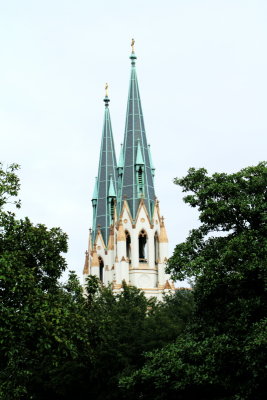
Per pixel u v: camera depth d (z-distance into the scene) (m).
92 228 131.12
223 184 44.12
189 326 44.53
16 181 43.06
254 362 35.66
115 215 123.94
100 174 132.38
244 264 39.97
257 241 40.75
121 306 72.31
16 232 43.06
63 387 65.88
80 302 47.22
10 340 35.47
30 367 47.34
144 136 125.94
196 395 41.44
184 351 40.16
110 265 125.12
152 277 120.25
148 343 62.72
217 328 40.81
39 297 38.16
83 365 58.53
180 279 43.28
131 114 126.19
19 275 37.41
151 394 43.50
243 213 42.97
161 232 122.81
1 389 38.41
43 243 43.34
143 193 122.56
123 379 42.78
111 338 61.88
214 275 40.94
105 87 136.25
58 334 37.16
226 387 38.19
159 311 73.19
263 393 37.56
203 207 45.09
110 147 133.88
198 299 43.16
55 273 45.03
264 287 40.00
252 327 38.22
